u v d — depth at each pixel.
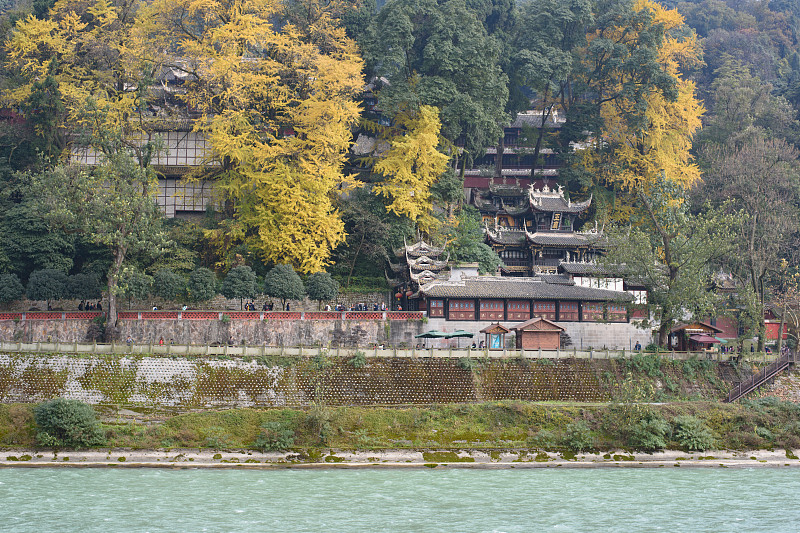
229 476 66.75
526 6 150.50
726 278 111.38
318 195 104.69
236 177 107.00
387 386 80.62
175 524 54.50
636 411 76.44
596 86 137.25
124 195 91.00
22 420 71.88
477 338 96.50
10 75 121.00
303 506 58.91
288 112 110.50
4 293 96.25
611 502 61.31
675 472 70.94
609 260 94.69
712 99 176.62
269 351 81.00
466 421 76.06
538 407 77.31
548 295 97.81
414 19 127.69
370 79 128.00
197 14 115.62
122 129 103.25
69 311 92.75
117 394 78.06
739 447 76.31
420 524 55.56
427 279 99.62
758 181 117.19
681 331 93.06
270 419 74.12
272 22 130.12
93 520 54.84
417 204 113.00
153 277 99.06
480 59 120.88
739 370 88.19
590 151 133.75
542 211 120.06
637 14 135.12
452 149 121.12
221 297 103.69
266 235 102.88
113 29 119.00
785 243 112.94
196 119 113.31
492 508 59.34
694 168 126.12
